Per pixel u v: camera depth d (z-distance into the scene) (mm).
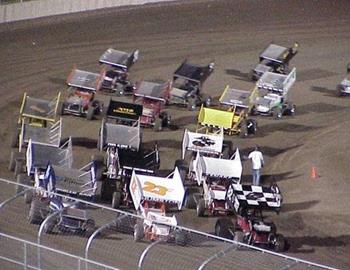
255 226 122438
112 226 120938
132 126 146250
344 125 169625
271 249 122875
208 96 170500
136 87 159875
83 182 127188
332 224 134250
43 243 115625
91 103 160000
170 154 150500
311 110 174875
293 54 184625
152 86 160125
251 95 166250
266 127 164125
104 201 130625
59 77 178000
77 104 158625
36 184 127312
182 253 117125
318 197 142125
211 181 134375
